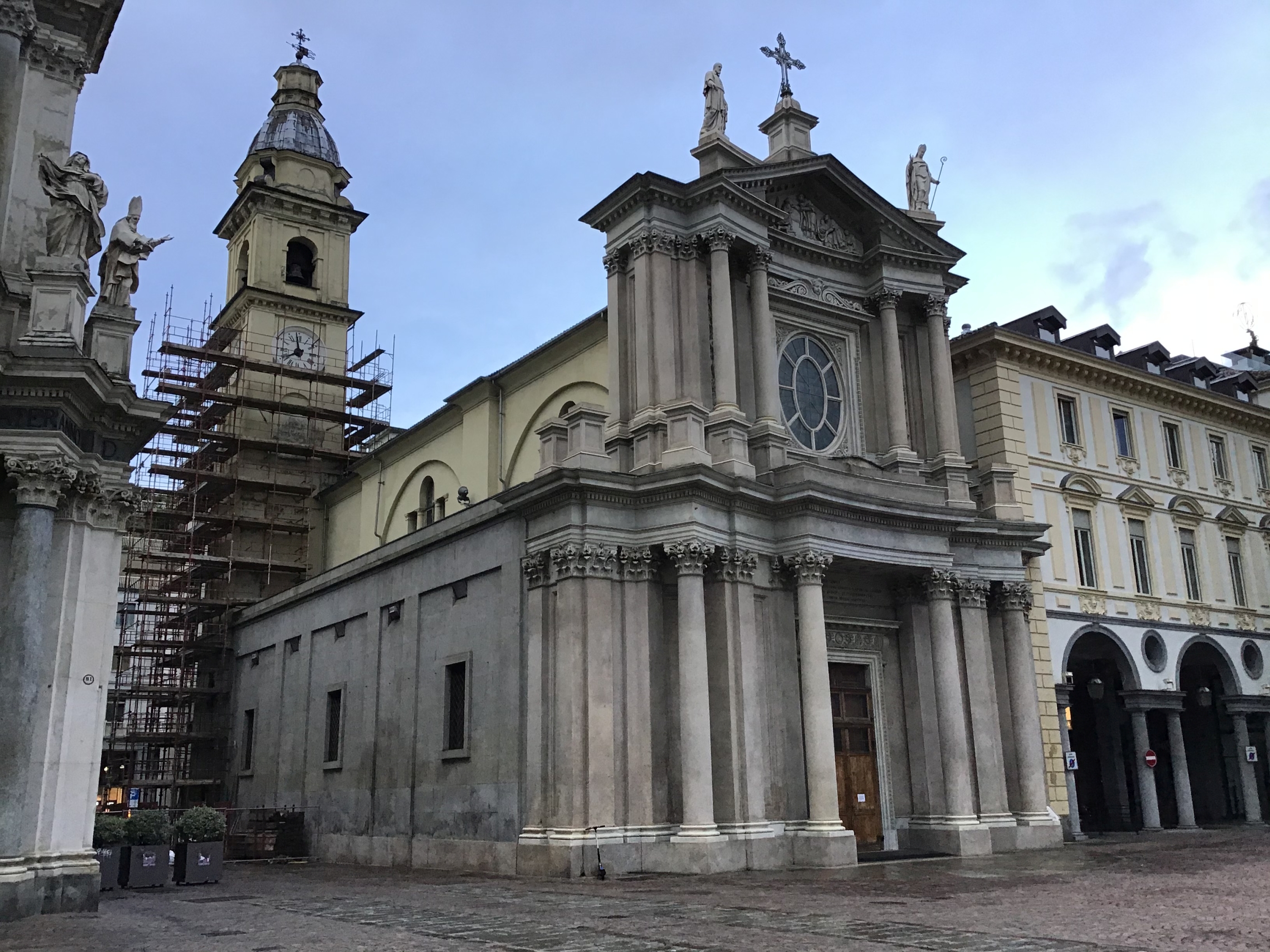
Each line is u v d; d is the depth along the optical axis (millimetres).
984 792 30328
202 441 46938
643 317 28469
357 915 17516
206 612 46438
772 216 30500
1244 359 58156
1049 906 16562
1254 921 14352
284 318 50281
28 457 18562
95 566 20109
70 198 19703
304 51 55812
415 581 31828
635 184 28641
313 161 52469
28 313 20000
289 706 38688
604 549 25828
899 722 30578
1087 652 39250
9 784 17453
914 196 35531
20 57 21141
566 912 17359
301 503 49062
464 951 13234
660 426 27562
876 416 32875
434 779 29359
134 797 45031
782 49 34812
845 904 17578
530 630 26328
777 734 26828
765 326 29656
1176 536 41656
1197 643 41000
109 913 18391
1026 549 34219
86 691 19609
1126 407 41312
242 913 18234
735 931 14664
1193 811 42156
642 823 24750
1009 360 37406
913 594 30984
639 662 25625
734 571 26562
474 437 38125
